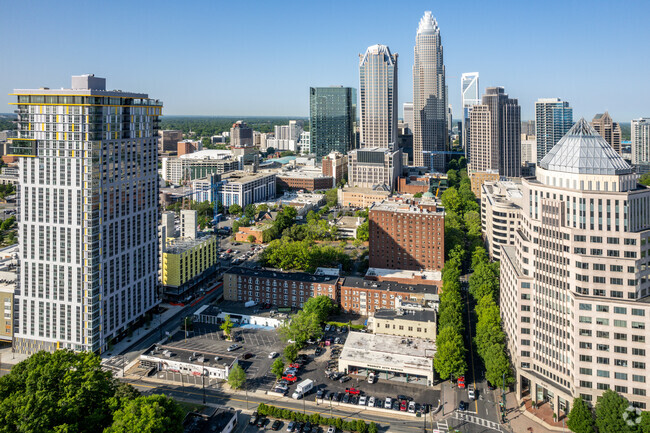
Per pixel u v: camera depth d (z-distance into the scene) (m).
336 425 181.62
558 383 188.50
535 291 197.00
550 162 197.25
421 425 185.00
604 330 174.38
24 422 149.88
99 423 167.25
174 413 164.50
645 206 181.62
